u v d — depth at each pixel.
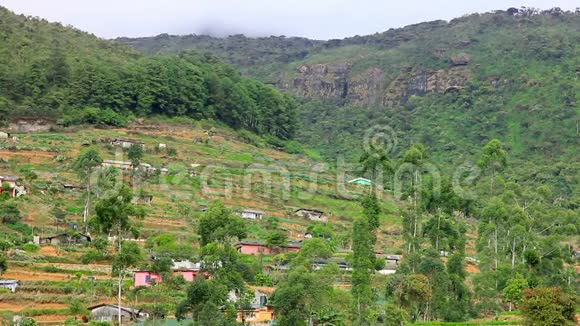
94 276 112.81
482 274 116.06
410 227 126.00
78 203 148.00
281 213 170.25
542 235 136.75
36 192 149.25
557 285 108.56
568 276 118.25
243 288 101.50
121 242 103.62
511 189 143.62
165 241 125.19
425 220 129.38
